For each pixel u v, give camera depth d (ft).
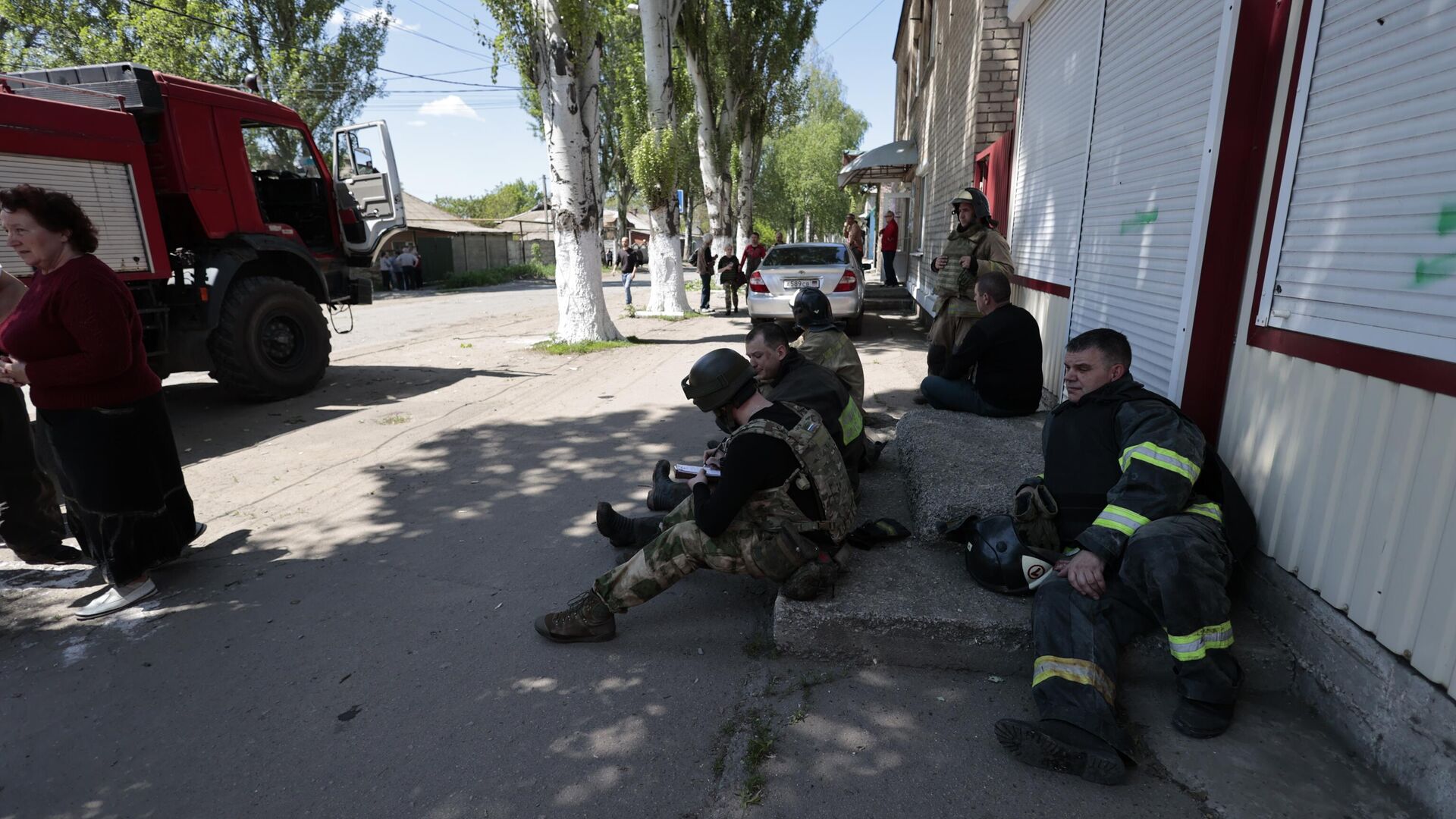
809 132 176.96
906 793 7.32
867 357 31.32
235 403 24.39
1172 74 12.12
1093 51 16.53
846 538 10.36
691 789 7.50
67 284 9.84
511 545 13.34
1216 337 10.39
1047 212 20.16
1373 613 7.47
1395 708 7.16
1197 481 8.83
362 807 7.34
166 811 7.36
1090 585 8.16
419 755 8.04
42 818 7.34
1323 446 8.24
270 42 75.66
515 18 32.73
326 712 8.79
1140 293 13.29
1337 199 8.13
